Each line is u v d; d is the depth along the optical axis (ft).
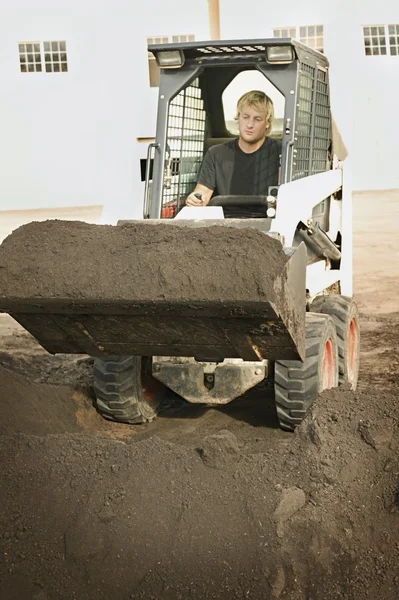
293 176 16.70
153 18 52.95
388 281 35.99
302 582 10.75
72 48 59.72
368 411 13.84
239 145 18.19
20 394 16.42
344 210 20.79
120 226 13.37
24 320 13.74
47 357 23.75
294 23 56.34
